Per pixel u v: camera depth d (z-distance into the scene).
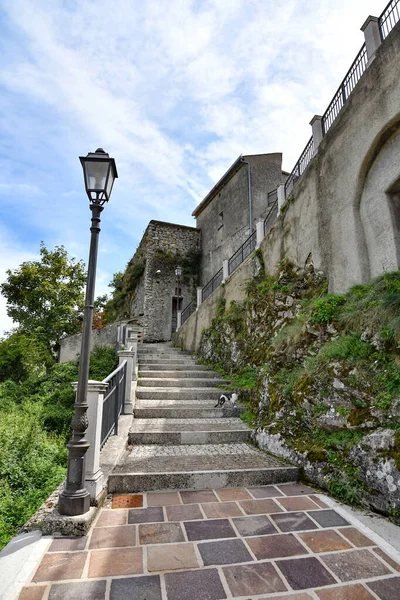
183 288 18.00
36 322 20.28
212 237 17.25
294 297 7.04
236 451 4.85
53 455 6.50
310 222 7.07
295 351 5.65
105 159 3.49
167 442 5.20
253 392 6.64
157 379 8.00
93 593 2.05
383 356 3.92
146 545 2.59
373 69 5.44
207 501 3.44
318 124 7.44
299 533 2.79
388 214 5.24
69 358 17.72
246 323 8.88
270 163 14.93
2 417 9.01
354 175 5.79
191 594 2.06
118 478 3.68
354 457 3.55
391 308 4.22
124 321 16.47
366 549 2.56
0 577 2.17
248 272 9.65
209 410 6.36
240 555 2.47
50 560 2.37
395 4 5.45
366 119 5.56
